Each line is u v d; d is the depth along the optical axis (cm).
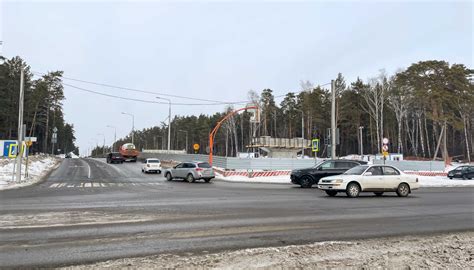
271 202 1553
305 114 7719
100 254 679
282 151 5175
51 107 8550
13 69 6894
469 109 6725
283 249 698
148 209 1303
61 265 611
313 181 2428
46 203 1473
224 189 2306
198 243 773
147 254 682
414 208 1372
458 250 709
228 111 9988
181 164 3114
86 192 2011
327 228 950
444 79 5244
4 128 6869
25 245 746
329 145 3091
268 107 8538
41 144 10394
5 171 3319
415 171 4069
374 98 6944
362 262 622
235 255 653
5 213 1179
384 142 2905
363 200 1652
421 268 602
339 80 7450
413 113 7669
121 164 5397
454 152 9050
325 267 593
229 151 12100
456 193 2112
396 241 784
